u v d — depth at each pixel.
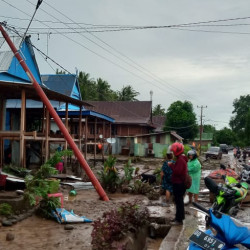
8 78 18.50
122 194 12.76
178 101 52.78
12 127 19.67
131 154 38.66
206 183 7.40
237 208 7.91
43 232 7.15
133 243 6.18
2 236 6.79
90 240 6.65
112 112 49.72
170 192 10.43
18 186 10.86
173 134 39.28
